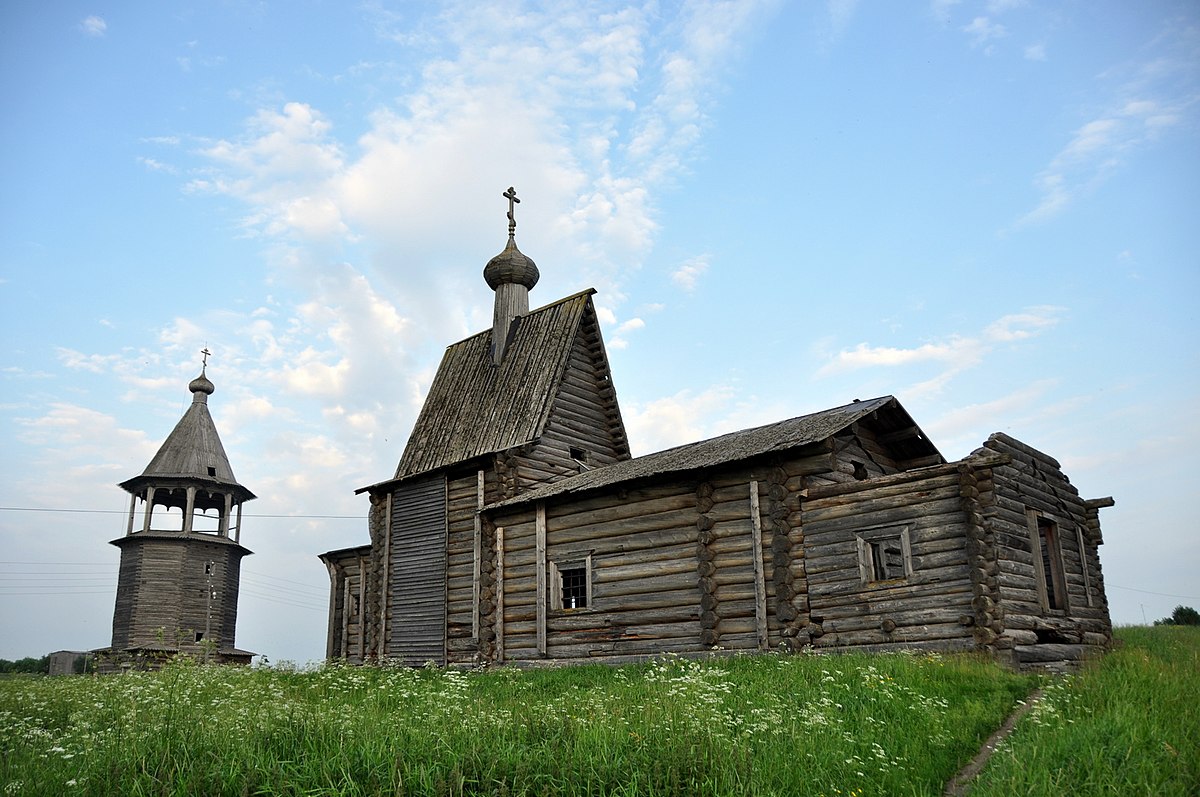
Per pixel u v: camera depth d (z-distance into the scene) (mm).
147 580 50062
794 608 19594
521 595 25484
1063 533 21250
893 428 23312
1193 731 10570
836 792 9250
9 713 13516
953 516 17844
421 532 30500
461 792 8570
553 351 32344
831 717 11797
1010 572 17719
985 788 9234
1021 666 16641
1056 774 9375
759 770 9398
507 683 18328
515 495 28406
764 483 20781
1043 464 21141
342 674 20922
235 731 10227
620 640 22641
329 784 8680
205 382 59125
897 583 18250
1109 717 10898
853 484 19297
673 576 21953
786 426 23141
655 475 22094
